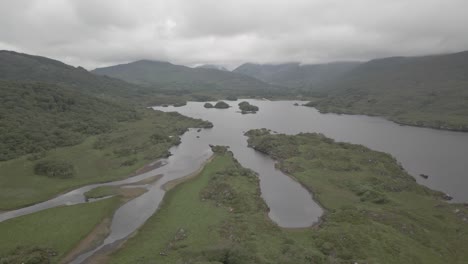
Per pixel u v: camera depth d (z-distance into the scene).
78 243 74.50
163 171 128.00
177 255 67.25
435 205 93.56
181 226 80.75
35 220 83.94
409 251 65.88
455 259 64.56
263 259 62.06
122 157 139.25
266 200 100.12
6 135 133.38
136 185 112.62
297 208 94.44
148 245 72.88
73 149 140.38
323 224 81.19
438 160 144.62
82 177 117.19
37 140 138.88
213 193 101.25
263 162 141.38
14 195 98.88
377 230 73.75
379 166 124.94
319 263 62.25
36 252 68.06
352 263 61.91
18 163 117.38
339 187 107.88
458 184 115.44
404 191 104.19
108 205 94.44
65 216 86.88
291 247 67.81
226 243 70.31
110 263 66.50
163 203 97.06
